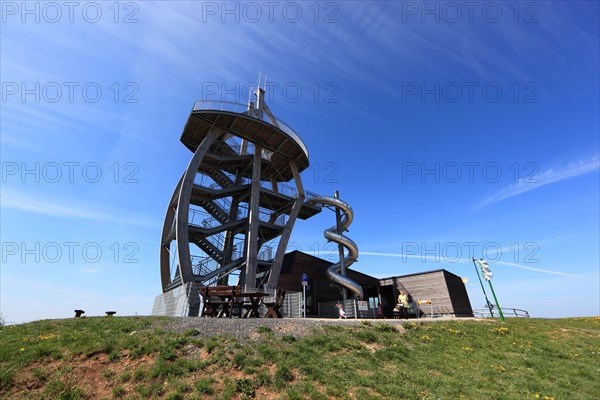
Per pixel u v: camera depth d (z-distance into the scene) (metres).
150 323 11.68
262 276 29.94
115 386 7.73
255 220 28.02
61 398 7.14
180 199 25.88
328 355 10.14
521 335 15.88
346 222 35.19
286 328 11.92
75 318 12.91
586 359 12.53
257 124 29.30
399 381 8.88
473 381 9.48
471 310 35.97
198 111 28.09
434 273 35.94
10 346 9.12
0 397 7.15
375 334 12.95
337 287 33.16
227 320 12.32
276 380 8.21
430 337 13.96
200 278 24.72
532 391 9.11
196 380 8.05
